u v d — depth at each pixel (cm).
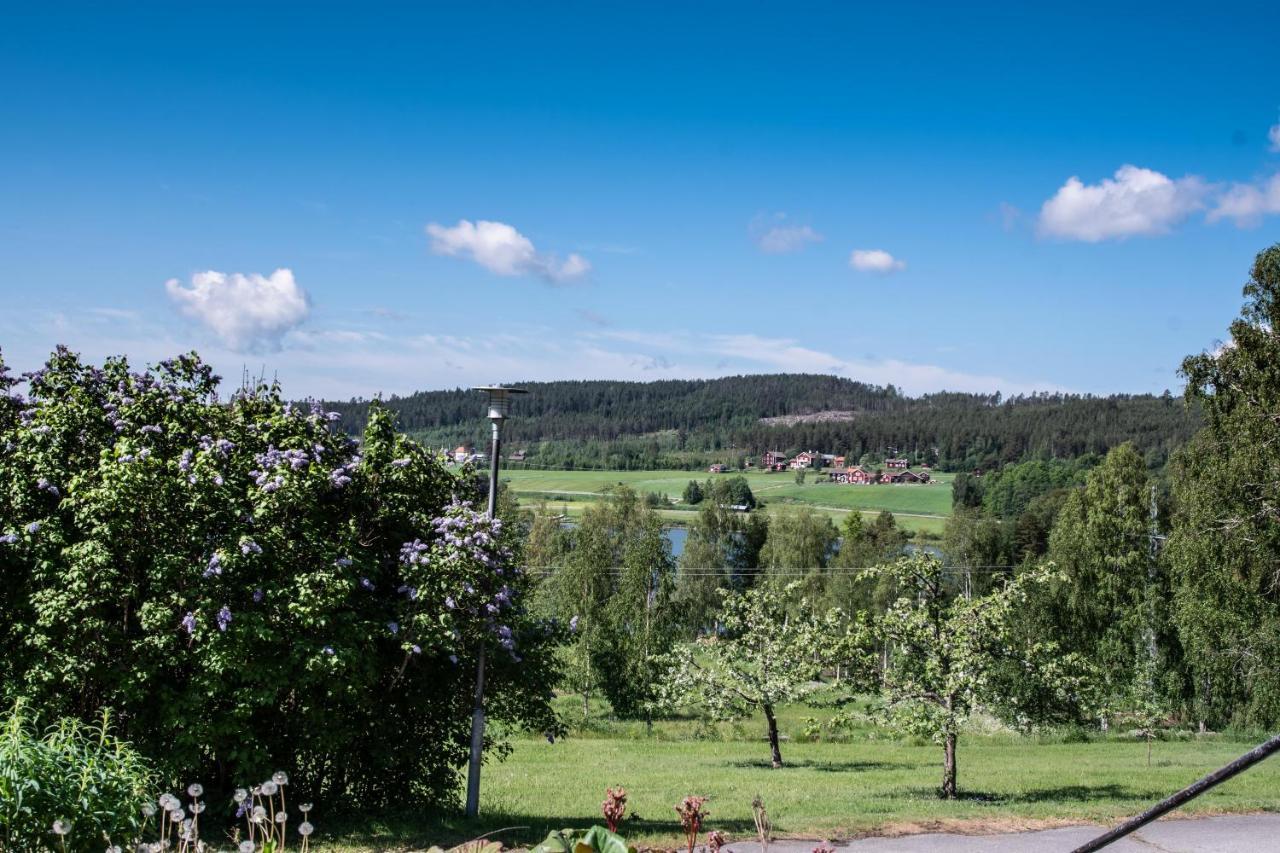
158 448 1391
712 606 7181
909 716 2089
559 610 5244
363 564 1379
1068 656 2100
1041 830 1623
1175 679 4369
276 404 1566
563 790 2244
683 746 3909
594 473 17762
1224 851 1495
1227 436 3102
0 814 730
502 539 1525
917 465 17938
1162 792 2231
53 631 1257
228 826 1329
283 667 1280
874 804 1931
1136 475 4719
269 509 1308
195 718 1268
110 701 1315
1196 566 3291
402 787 1576
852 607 6981
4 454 1341
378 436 1558
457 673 1611
